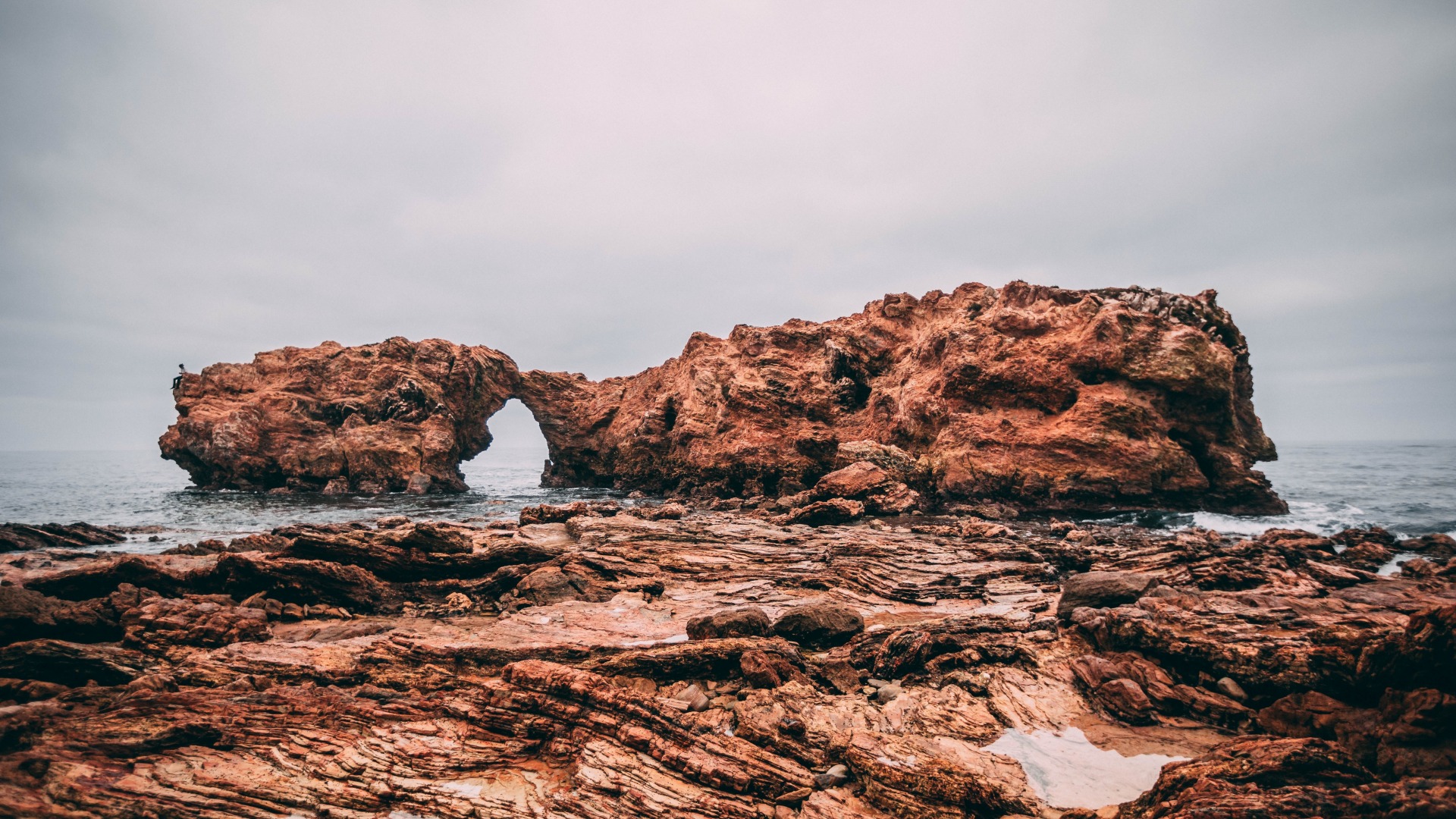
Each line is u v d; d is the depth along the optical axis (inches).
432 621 633.6
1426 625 329.4
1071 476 1504.7
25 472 4092.0
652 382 2824.8
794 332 2347.4
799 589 795.4
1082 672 446.0
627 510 1320.1
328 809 301.0
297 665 457.1
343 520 1537.9
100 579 668.7
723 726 382.3
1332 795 245.1
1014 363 1663.4
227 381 2464.3
